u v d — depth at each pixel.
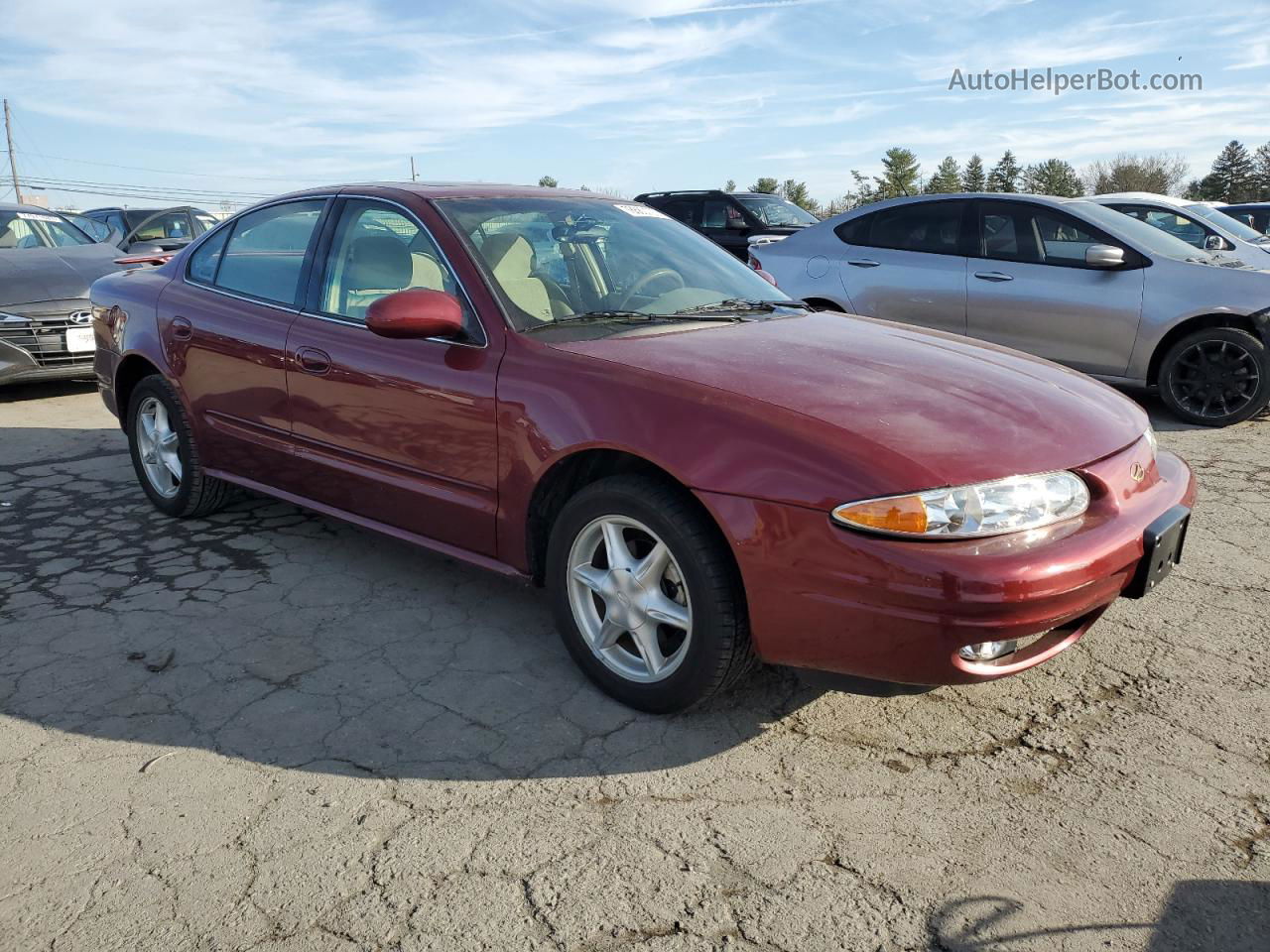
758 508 2.45
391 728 2.76
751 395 2.62
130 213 14.33
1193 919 2.00
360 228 3.66
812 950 1.93
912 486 2.30
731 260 4.09
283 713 2.84
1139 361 6.46
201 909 2.05
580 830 2.31
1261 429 6.32
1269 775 2.49
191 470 4.34
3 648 3.26
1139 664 3.09
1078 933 1.97
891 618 2.32
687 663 2.66
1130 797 2.41
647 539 2.84
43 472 5.46
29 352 7.13
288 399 3.72
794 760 2.60
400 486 3.36
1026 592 2.26
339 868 2.18
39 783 2.50
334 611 3.56
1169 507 2.72
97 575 3.90
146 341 4.40
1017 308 6.78
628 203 4.14
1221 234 9.19
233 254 4.22
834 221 7.75
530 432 2.91
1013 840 2.26
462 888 2.11
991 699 2.90
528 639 3.34
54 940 1.97
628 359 2.87
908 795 2.44
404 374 3.26
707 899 2.07
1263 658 3.12
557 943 1.95
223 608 3.58
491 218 3.50
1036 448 2.51
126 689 2.98
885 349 3.13
